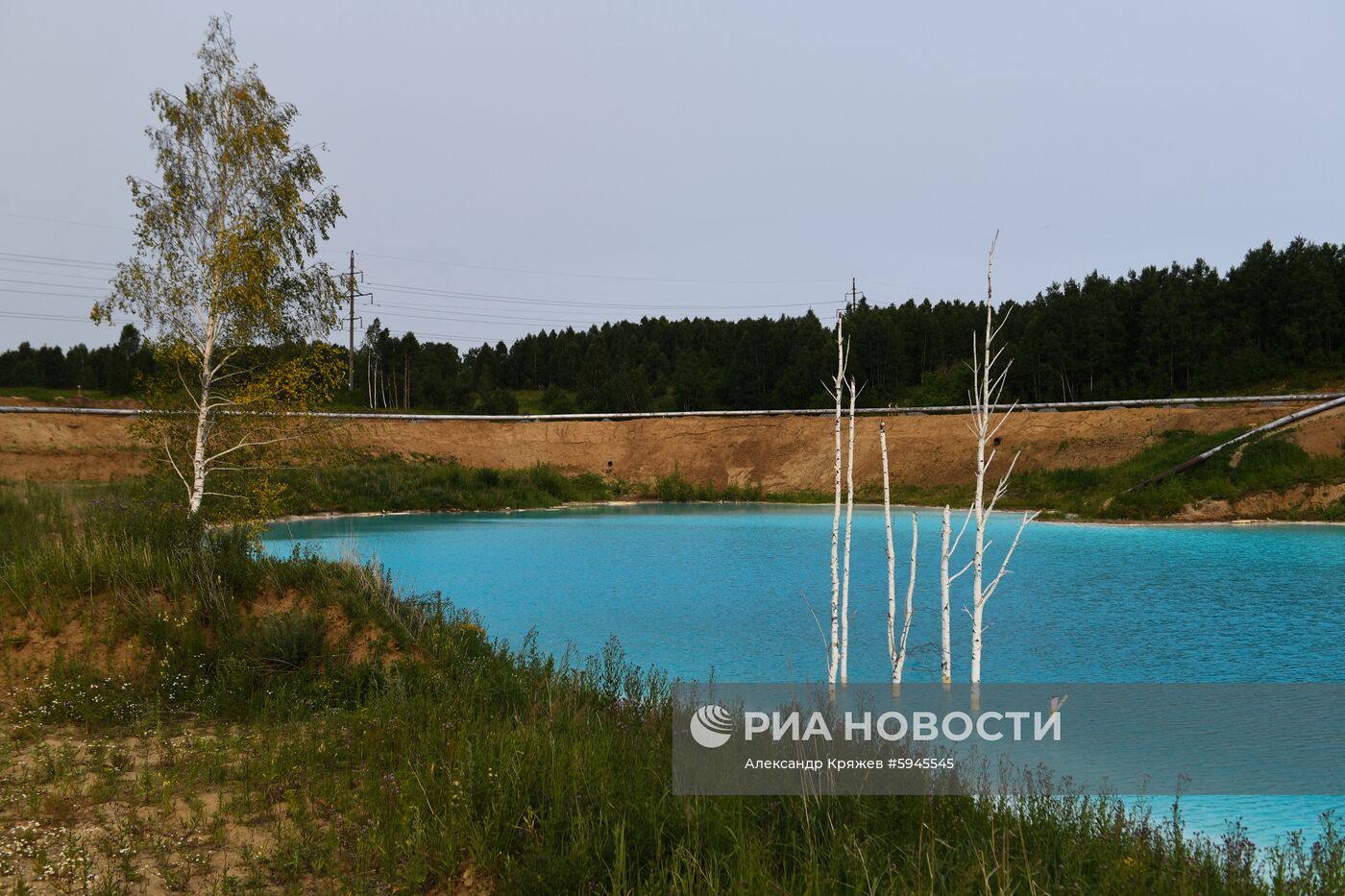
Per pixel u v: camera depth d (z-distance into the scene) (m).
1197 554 29.62
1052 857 6.12
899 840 6.44
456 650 12.08
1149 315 82.62
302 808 7.01
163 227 19.67
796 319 117.56
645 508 56.88
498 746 7.98
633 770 7.48
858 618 19.00
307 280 21.17
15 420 48.62
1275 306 81.50
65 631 11.35
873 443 63.84
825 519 47.03
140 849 6.25
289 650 11.28
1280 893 5.74
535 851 6.07
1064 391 85.69
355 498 48.56
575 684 10.99
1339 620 18.44
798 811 6.67
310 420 21.02
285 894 5.69
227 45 20.55
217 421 20.19
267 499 19.81
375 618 12.47
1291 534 35.72
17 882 5.53
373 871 6.07
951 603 20.73
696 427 72.19
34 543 14.42
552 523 43.75
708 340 145.12
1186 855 6.17
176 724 9.60
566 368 135.25
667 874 5.70
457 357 135.38
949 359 102.38
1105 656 15.26
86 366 98.56
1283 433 45.44
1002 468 55.84
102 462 47.72
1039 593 22.19
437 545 33.81
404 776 7.41
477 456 67.75
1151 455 50.69
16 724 9.23
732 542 35.19
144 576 12.28
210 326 19.75
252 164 20.42
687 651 15.69
